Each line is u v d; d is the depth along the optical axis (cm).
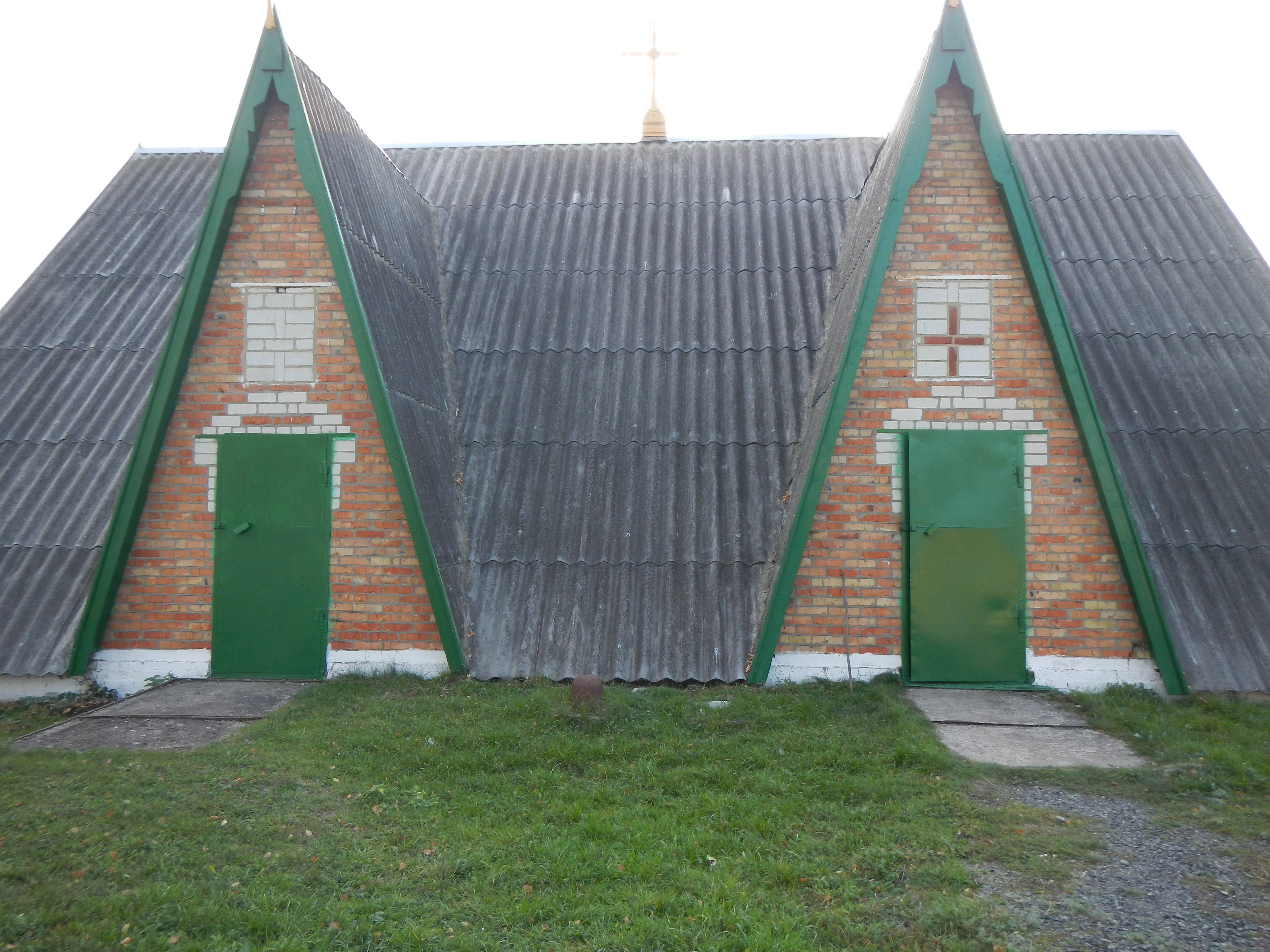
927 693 810
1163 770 620
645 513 905
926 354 851
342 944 402
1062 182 1200
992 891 452
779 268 1112
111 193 1271
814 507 817
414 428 866
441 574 828
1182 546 856
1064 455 839
